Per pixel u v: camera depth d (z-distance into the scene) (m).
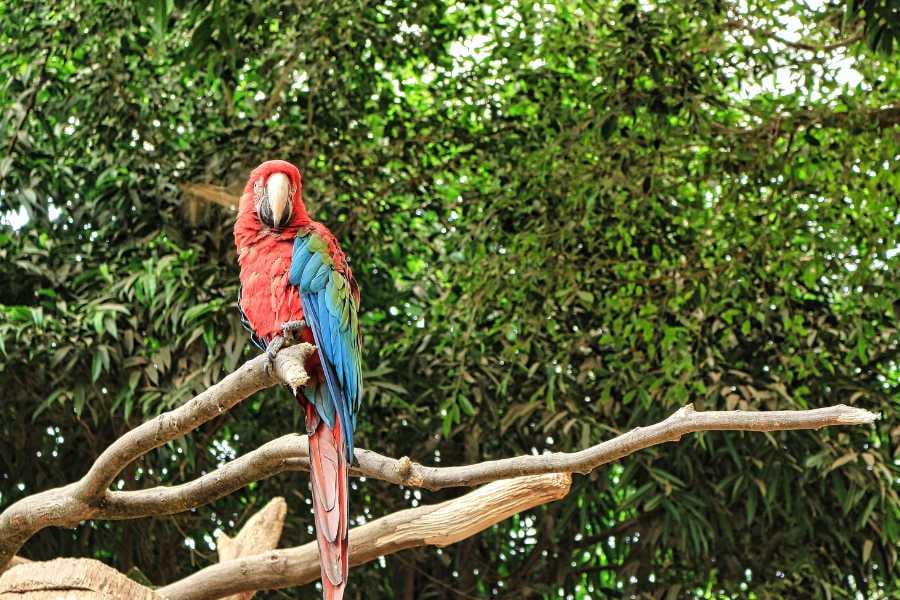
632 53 7.11
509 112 8.16
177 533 7.99
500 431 7.75
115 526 7.92
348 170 7.85
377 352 7.93
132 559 7.93
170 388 7.44
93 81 7.66
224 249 7.92
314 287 3.98
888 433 7.59
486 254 7.59
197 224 8.00
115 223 7.99
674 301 7.31
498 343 7.85
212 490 4.09
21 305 7.72
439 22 7.88
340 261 4.15
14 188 7.80
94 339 7.30
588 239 7.52
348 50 7.54
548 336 7.75
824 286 7.96
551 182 7.33
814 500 7.56
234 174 7.90
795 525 7.65
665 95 7.16
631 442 3.31
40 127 8.02
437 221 8.23
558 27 7.89
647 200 7.31
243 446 8.05
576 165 7.27
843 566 7.84
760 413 3.14
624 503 7.41
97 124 7.76
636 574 7.95
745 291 7.48
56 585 3.80
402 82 8.31
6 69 8.05
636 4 7.14
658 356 7.72
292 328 3.94
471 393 7.73
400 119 7.92
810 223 7.69
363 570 7.99
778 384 7.43
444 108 8.12
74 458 7.99
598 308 7.77
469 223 7.77
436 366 7.87
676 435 3.24
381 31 7.55
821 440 7.36
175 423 3.65
